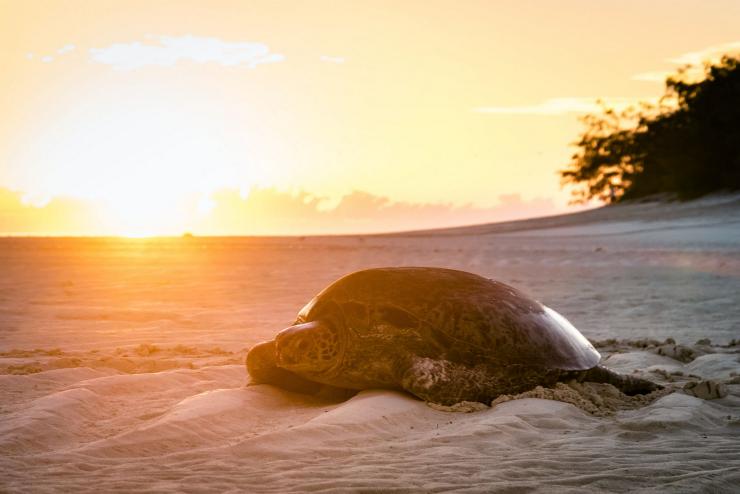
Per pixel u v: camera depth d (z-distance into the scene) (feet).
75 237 264.31
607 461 16.29
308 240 199.31
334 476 15.01
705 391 23.44
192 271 86.43
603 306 52.39
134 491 14.12
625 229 177.58
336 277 76.79
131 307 50.85
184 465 16.02
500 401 21.95
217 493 14.08
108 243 188.96
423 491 14.14
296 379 23.94
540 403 21.33
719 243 120.98
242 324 42.55
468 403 21.61
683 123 244.63
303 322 23.81
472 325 22.53
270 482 14.69
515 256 108.99
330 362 22.52
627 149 274.98
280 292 61.41
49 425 18.63
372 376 22.62
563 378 23.66
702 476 15.21
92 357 29.78
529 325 23.27
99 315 45.52
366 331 22.53
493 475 15.20
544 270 83.66
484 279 24.56
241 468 15.69
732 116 224.12
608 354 32.96
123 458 16.58
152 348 32.09
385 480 14.69
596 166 282.56
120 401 21.86
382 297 22.91
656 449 17.37
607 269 83.87
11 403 21.47
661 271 79.51
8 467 15.71
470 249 129.90
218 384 24.56
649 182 263.29
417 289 23.18
